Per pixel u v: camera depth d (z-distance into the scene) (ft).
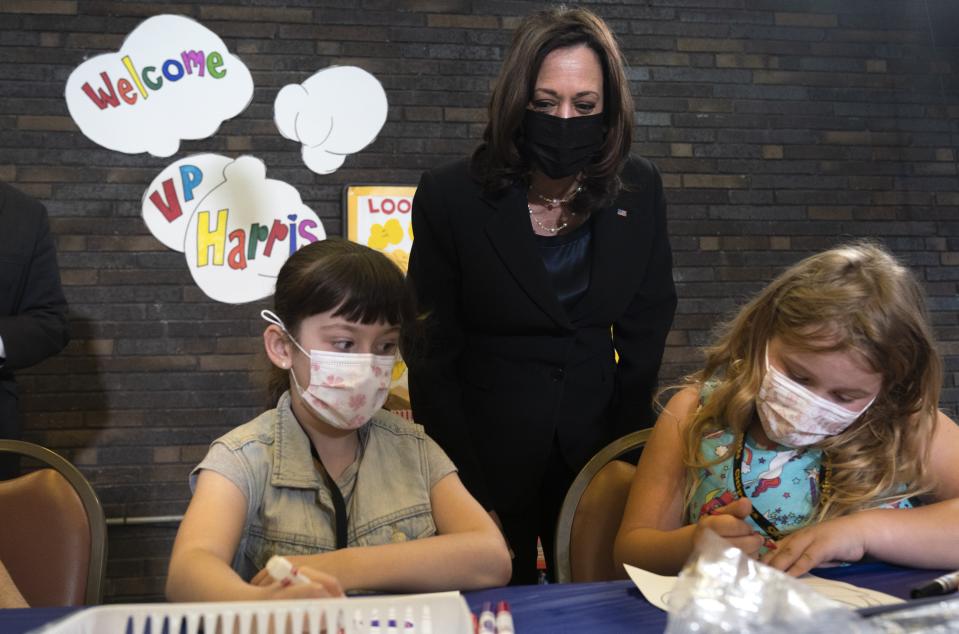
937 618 2.92
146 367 12.64
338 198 13.21
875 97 14.57
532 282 6.42
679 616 2.69
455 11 13.62
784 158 14.33
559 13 6.27
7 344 8.19
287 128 13.10
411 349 6.38
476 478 6.45
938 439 5.00
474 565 4.00
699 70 14.20
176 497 12.55
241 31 13.07
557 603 3.63
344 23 13.34
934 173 14.64
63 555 5.07
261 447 4.50
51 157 12.62
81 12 12.75
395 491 4.68
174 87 12.88
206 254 12.84
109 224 12.69
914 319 4.48
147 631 3.01
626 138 6.31
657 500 5.08
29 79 12.62
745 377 4.81
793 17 14.46
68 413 12.44
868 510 4.50
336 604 2.73
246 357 12.84
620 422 6.84
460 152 13.50
